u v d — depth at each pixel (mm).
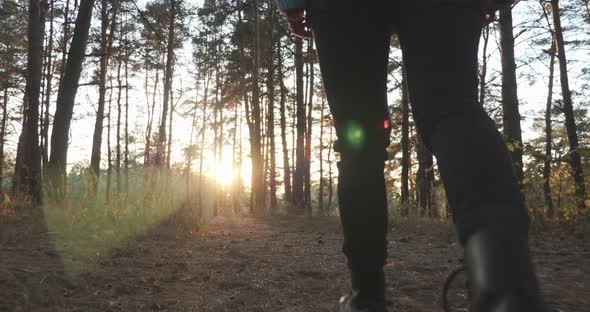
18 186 8953
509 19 12992
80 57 11141
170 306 2213
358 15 883
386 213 1032
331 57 919
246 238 5629
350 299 1076
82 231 4801
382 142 990
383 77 945
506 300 405
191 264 3336
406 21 725
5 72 25734
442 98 636
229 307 2209
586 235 5371
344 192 1022
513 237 459
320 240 5129
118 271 2932
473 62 671
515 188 526
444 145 592
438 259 3705
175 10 22516
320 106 35250
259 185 22062
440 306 2078
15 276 2479
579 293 2348
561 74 18156
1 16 25375
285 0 979
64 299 2203
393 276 2932
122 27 28547
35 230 4734
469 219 503
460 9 679
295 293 2492
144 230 5340
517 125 12766
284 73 26359
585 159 6613
